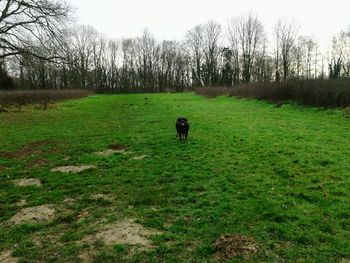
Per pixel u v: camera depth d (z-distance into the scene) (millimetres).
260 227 6199
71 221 6871
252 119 20328
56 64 26234
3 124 22344
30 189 8977
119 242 5871
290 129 16141
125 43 102188
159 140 15195
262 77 68438
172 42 104312
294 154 11352
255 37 70125
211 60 85750
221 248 5484
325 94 21500
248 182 8750
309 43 70125
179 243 5746
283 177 9102
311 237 5766
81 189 8766
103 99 50094
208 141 14367
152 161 11492
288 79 28219
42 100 41688
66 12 25594
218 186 8547
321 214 6645
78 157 12578
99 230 6367
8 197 8367
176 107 31328
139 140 15508
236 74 74188
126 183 9180
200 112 25781
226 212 6918
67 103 41625
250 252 5352
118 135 17188
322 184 8320
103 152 13383
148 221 6625
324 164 10094
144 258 5332
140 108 32250
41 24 24438
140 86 103438
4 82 53688
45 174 10352
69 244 5898
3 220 7047
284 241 5707
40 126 21359
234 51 74000
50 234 6324
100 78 98375
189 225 6414
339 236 5785
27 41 24859
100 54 99312
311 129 15867
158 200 7703
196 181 9039
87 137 17016
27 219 7051
